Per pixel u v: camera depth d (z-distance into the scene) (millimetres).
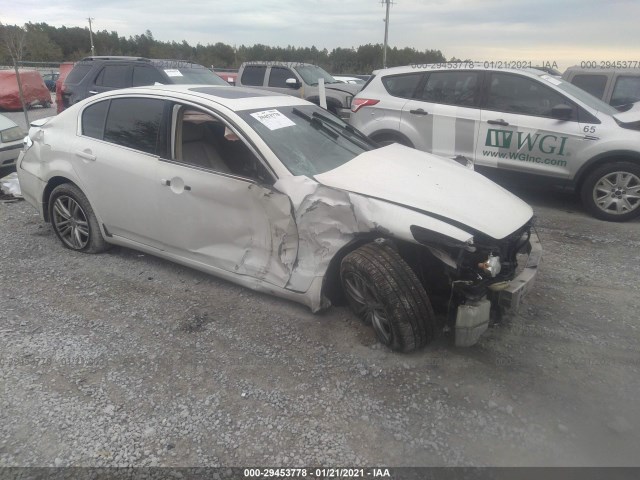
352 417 2762
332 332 3549
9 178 7273
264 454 2520
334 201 3318
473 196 3484
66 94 10328
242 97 4266
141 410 2807
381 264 3113
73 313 3826
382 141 7445
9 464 2436
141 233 4344
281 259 3602
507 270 3236
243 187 3627
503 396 2914
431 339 3252
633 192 5953
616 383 3025
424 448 2553
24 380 3039
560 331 3586
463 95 6828
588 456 2492
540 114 6344
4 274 4484
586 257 4969
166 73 9555
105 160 4367
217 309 3881
